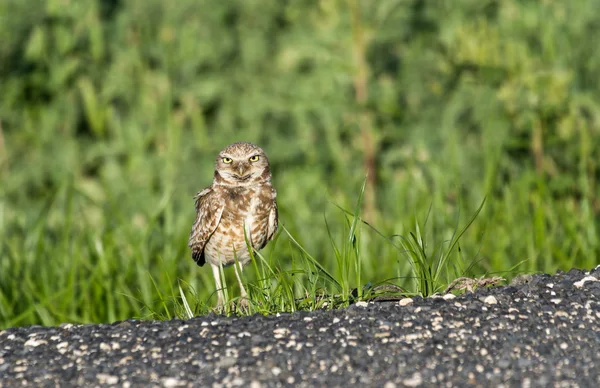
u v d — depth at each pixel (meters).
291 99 16.47
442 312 8.82
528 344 8.27
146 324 8.99
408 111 16.06
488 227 13.77
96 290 12.91
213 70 17.08
